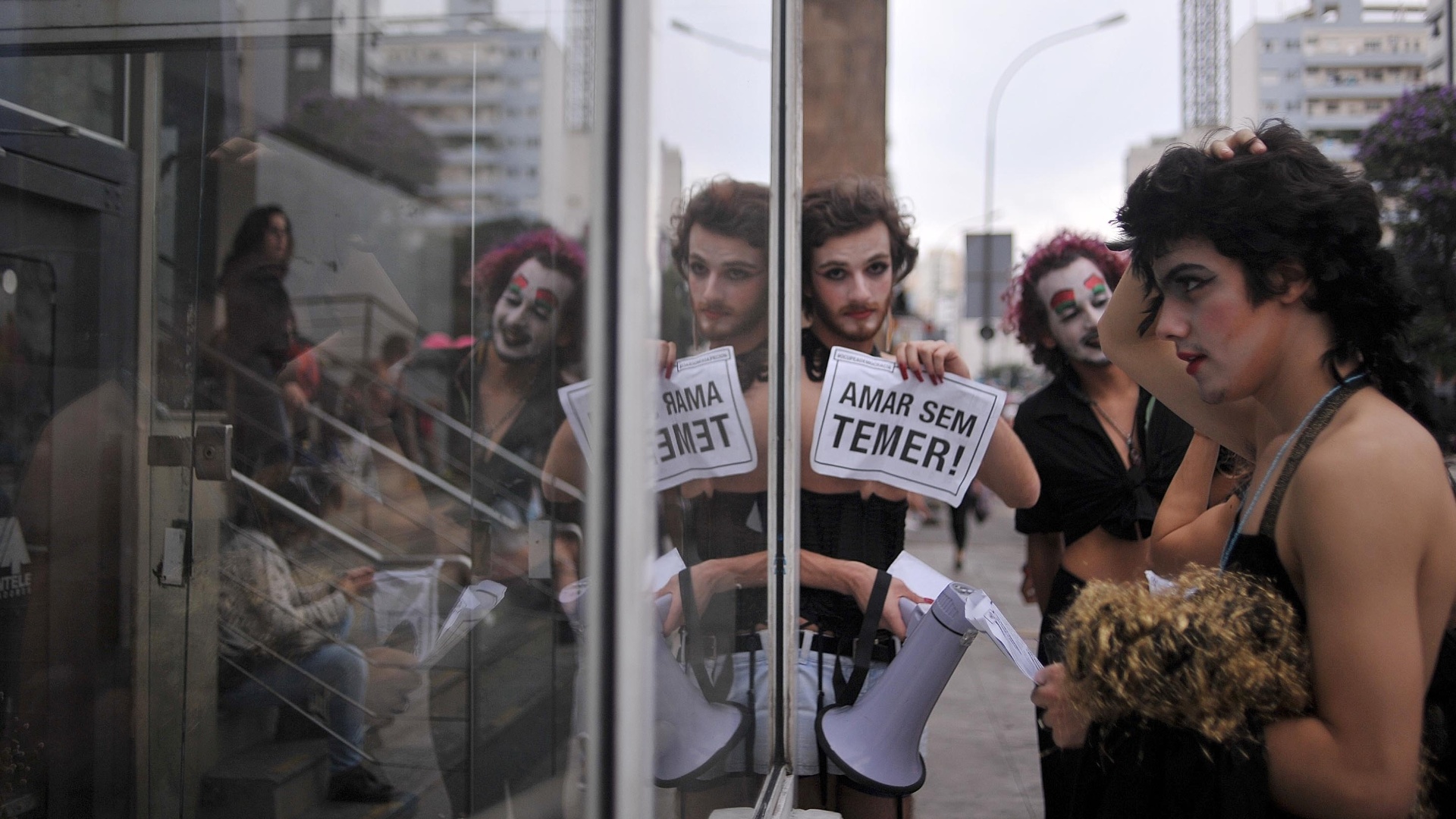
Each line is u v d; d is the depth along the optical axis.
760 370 1.80
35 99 1.77
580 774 1.01
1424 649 1.07
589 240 0.90
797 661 2.04
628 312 0.88
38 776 1.80
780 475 1.98
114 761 1.88
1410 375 1.19
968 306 12.41
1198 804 1.11
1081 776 1.30
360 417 2.02
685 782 1.25
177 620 1.93
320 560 1.99
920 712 1.92
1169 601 1.20
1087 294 2.77
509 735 1.40
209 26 1.93
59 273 1.80
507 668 1.42
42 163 1.76
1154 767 1.16
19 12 1.78
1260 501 1.19
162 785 1.90
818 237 2.39
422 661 1.83
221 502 1.97
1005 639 1.74
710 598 1.42
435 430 2.00
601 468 0.87
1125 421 2.75
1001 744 4.38
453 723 1.64
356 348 2.01
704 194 1.35
